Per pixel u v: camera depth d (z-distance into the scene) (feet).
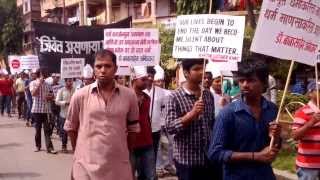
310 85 20.01
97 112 16.53
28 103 63.21
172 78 69.36
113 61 16.84
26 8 188.85
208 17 20.65
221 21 20.52
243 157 13.92
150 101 26.68
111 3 122.52
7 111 79.00
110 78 16.69
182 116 18.40
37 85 42.57
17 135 54.70
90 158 16.48
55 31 42.32
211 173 18.51
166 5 104.27
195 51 20.80
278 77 55.62
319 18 15.46
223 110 14.39
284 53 15.17
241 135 14.11
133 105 17.19
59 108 46.11
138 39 29.81
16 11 177.99
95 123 16.56
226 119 14.20
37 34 42.19
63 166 37.09
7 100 78.69
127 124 17.31
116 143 16.58
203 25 20.68
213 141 14.34
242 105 14.20
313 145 19.92
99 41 42.37
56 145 47.11
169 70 68.54
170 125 18.28
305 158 20.07
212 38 20.58
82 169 16.56
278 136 13.92
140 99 24.58
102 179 16.42
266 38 15.01
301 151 20.22
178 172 18.65
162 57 68.49
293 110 37.04
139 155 24.82
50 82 49.75
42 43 42.32
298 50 15.28
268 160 13.80
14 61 86.33
